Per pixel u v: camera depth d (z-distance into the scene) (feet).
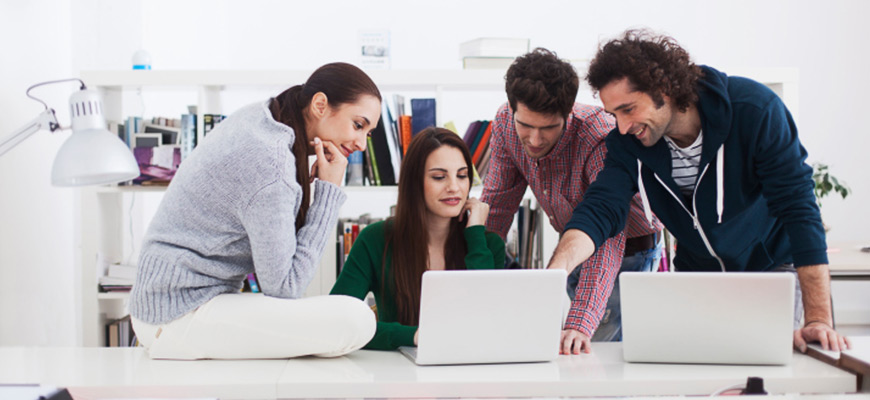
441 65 14.52
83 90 4.52
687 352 4.94
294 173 5.15
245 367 4.86
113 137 4.50
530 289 4.89
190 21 13.71
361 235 6.73
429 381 4.44
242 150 5.01
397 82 9.64
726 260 6.43
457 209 6.59
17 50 9.05
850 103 14.69
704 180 5.98
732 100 5.74
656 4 14.64
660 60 5.45
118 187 9.83
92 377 4.53
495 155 7.61
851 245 11.53
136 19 12.17
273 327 4.98
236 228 5.12
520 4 14.53
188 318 5.07
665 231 9.64
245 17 14.20
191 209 5.12
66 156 4.35
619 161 6.27
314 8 14.30
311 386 4.41
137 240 11.53
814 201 5.73
